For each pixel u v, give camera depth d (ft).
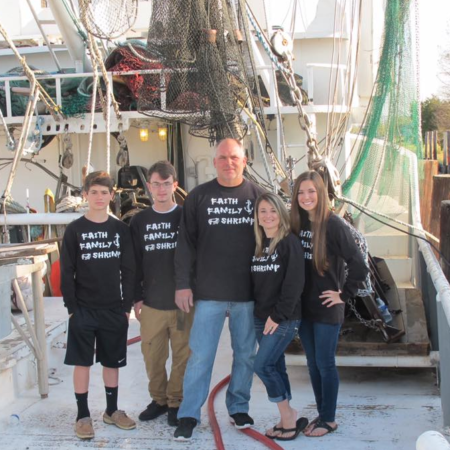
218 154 11.91
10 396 14.01
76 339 12.14
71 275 12.13
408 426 12.43
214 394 14.06
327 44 28.76
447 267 15.74
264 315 11.68
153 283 12.54
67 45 26.30
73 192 26.63
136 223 12.65
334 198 16.20
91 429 12.02
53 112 24.53
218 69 15.16
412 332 15.35
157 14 14.98
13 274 11.97
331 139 19.83
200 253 11.99
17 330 14.40
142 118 25.07
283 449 11.38
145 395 14.53
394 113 18.92
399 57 18.53
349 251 11.39
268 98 25.57
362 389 14.96
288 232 11.42
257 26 15.62
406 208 21.18
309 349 12.16
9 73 26.96
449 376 11.66
